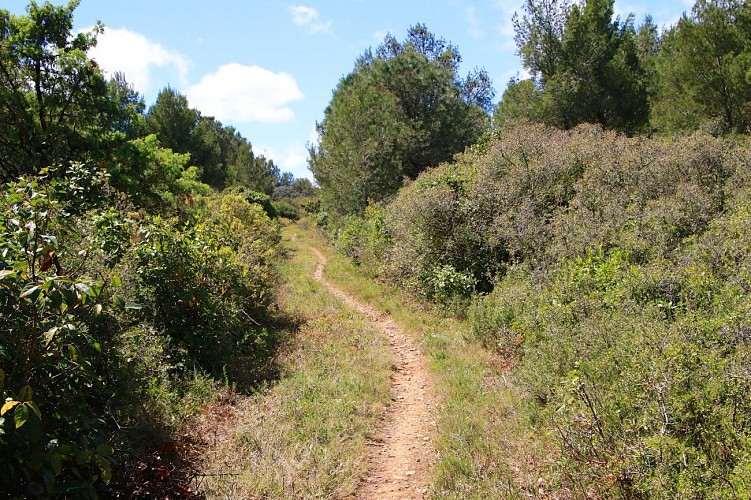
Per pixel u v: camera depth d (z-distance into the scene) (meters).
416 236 13.16
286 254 21.86
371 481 4.93
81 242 5.39
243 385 6.82
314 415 5.95
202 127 40.88
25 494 2.90
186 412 5.58
